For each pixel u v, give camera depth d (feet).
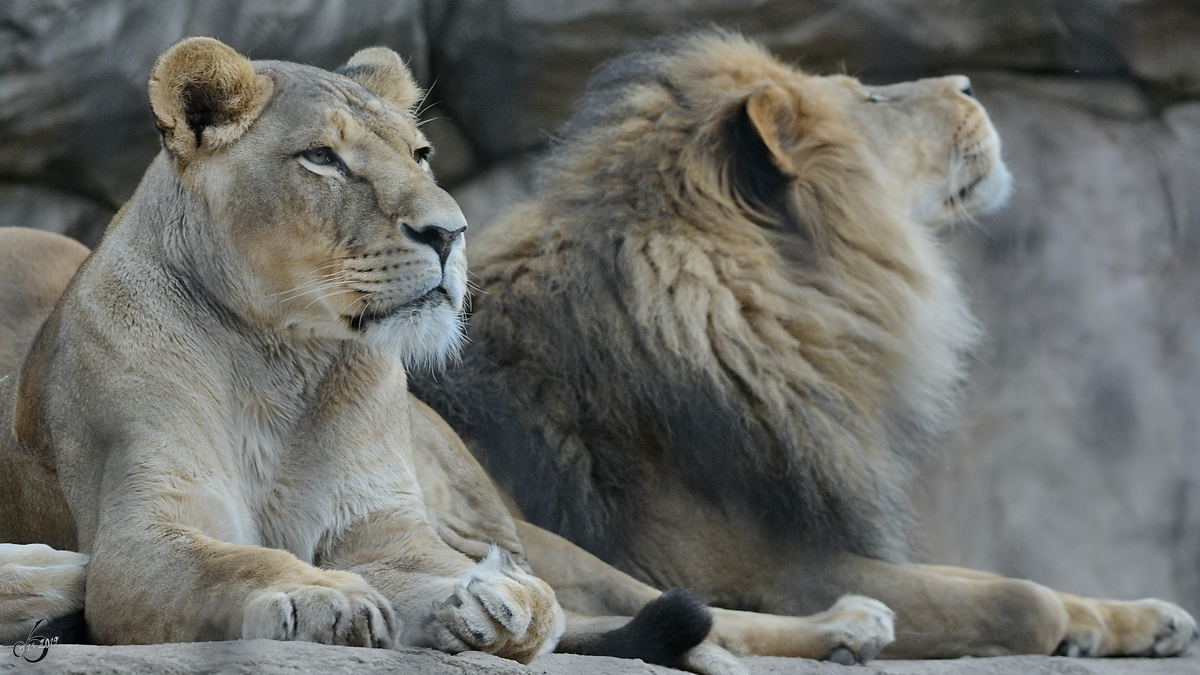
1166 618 33.32
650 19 51.98
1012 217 56.75
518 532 30.83
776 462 32.78
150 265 24.88
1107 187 56.65
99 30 50.29
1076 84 56.54
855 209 35.42
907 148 37.96
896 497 34.86
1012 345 56.80
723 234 34.22
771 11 52.34
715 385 32.58
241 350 24.90
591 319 33.37
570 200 34.94
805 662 26.68
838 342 34.17
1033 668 27.91
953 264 42.86
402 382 26.96
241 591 20.59
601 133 35.65
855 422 33.94
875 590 32.09
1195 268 56.80
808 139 35.53
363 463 25.64
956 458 55.72
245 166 24.14
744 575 32.50
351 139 24.20
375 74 28.14
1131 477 56.75
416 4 52.29
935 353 36.52
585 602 30.12
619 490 32.68
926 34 53.62
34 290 33.14
